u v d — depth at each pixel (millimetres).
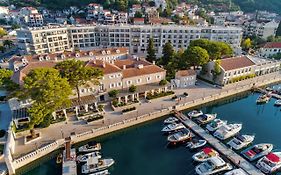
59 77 60719
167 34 136625
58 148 58062
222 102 85250
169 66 100688
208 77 96250
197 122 69125
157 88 81250
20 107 67562
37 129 62906
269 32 172000
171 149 59062
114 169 52000
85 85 71875
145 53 141625
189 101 78188
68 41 140500
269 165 50438
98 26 142375
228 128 62969
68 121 66750
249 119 73000
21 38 128875
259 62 105125
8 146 50906
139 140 62750
